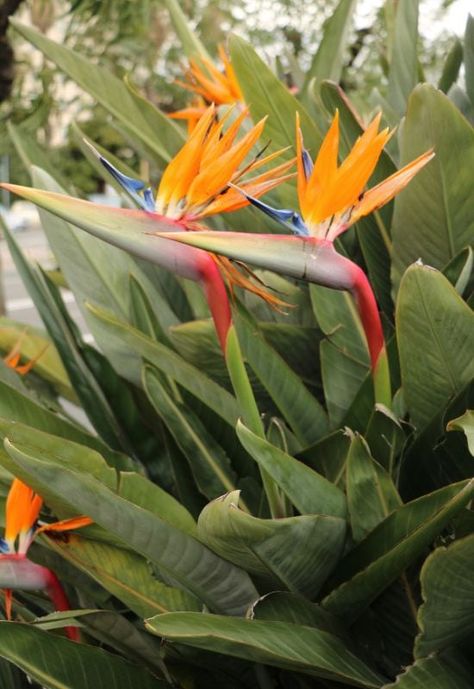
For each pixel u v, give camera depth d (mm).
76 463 1853
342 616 1880
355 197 1765
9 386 1982
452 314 1854
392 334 2123
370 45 4047
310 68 2363
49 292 2111
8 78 3799
